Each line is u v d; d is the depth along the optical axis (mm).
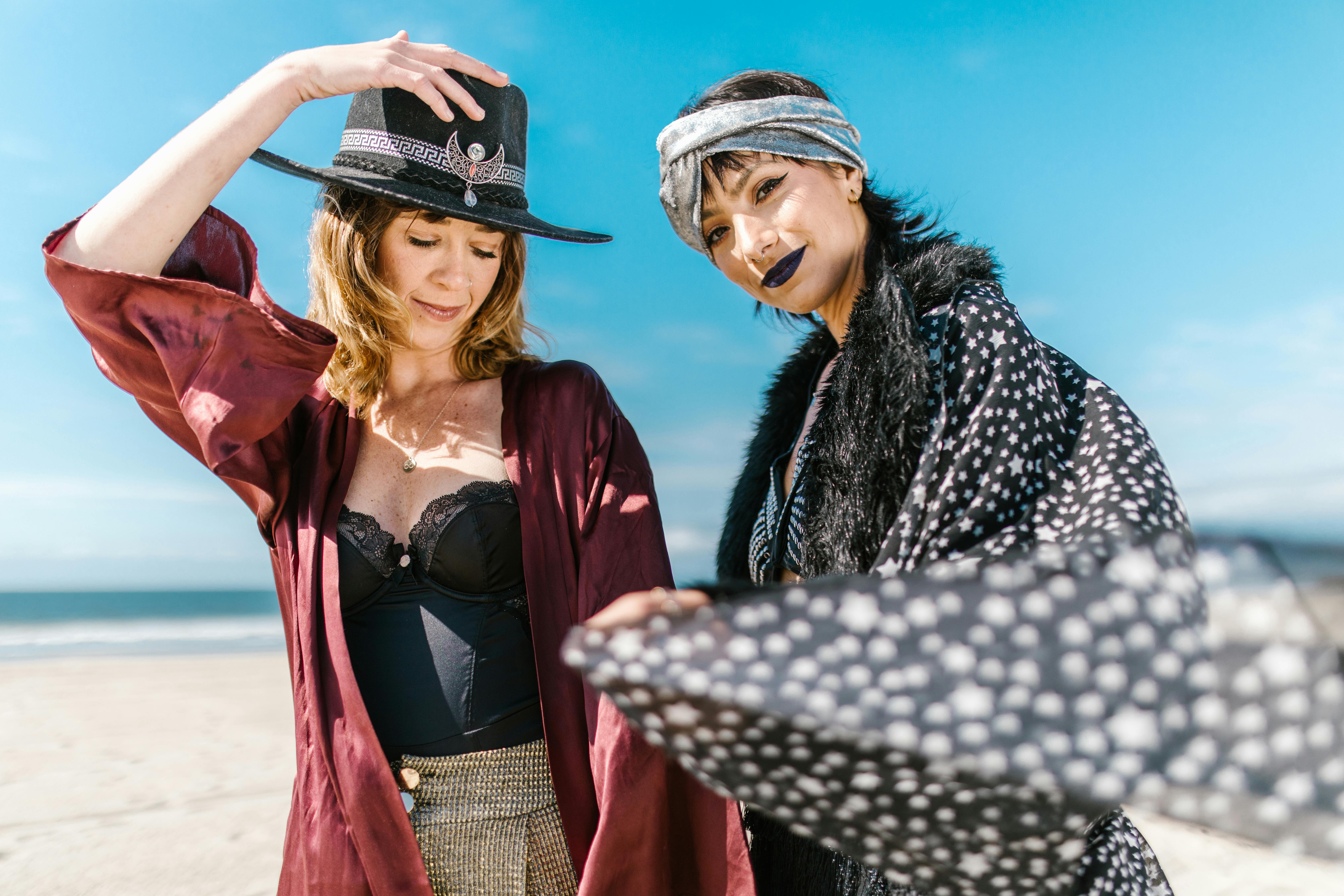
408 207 1579
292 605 1640
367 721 1411
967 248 1353
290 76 1451
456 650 1521
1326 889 3385
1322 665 804
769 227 1472
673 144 1518
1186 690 832
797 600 937
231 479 1560
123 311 1441
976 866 943
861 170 1508
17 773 6457
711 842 1418
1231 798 792
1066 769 818
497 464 1657
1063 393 1229
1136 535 924
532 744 1519
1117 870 1061
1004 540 1036
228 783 6109
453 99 1549
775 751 922
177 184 1407
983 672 875
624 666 896
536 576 1553
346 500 1632
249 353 1453
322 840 1427
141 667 16047
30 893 3941
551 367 1777
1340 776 780
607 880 1360
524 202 1798
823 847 1324
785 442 1739
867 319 1315
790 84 1513
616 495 1614
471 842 1446
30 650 21859
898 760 898
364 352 1677
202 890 3959
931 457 1135
